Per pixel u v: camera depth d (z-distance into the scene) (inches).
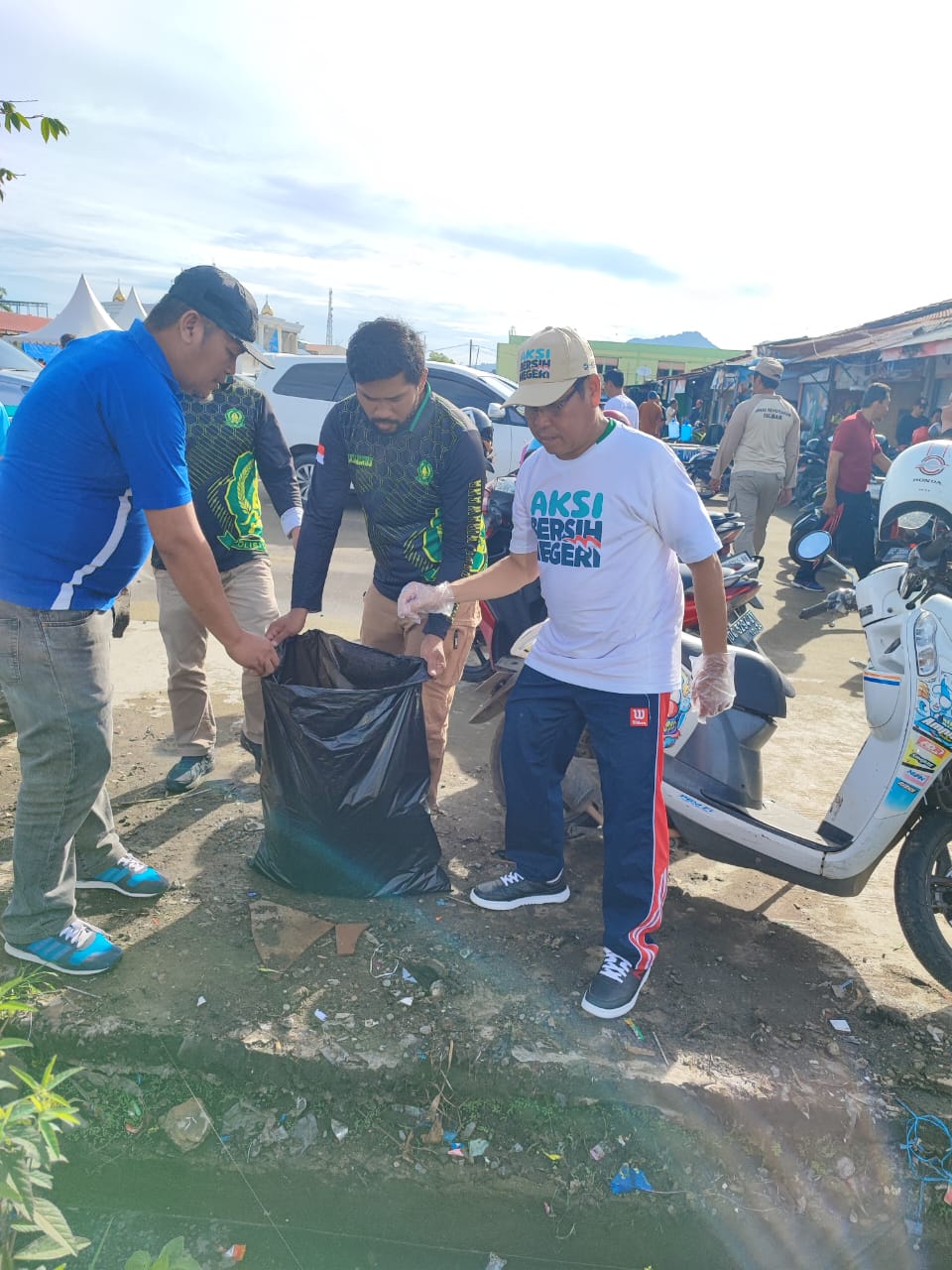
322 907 118.5
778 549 426.9
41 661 93.0
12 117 134.6
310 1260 84.1
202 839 133.3
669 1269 86.6
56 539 91.5
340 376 434.9
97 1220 86.0
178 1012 98.2
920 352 518.6
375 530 129.6
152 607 256.7
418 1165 90.5
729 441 308.5
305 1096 94.0
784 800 160.6
